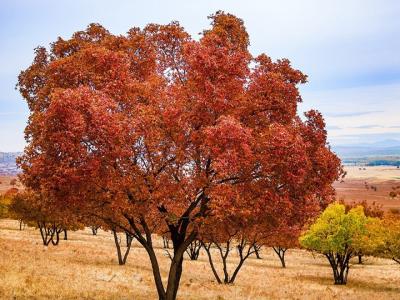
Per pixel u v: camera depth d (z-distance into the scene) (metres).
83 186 15.12
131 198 16.98
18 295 19.09
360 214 49.00
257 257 75.75
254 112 17.02
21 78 21.44
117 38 19.19
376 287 45.38
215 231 23.09
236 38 18.64
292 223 18.25
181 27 20.05
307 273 56.78
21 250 39.91
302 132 16.84
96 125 14.01
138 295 23.97
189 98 16.73
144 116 15.53
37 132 16.20
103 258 44.84
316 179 16.95
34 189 16.33
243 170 15.77
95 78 16.44
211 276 42.59
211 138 13.99
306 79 17.86
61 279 25.27
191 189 15.94
